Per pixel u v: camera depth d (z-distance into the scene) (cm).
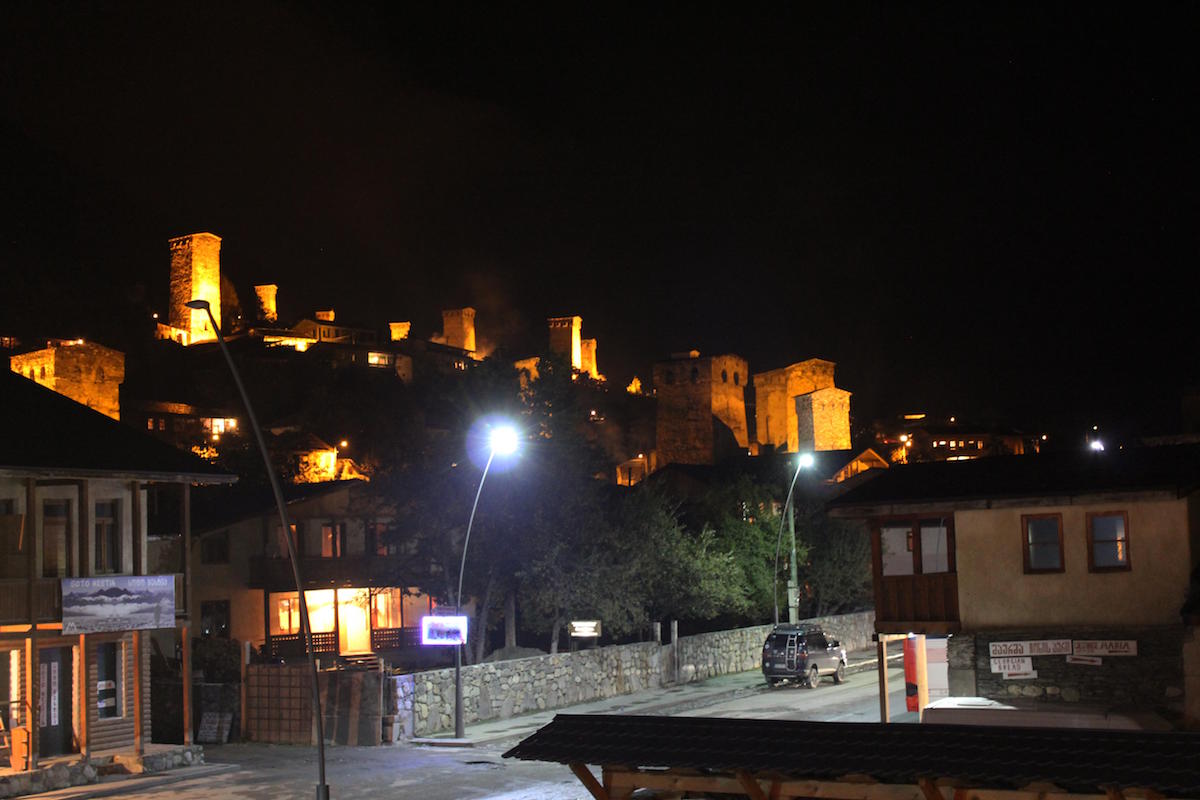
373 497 4650
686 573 4847
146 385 10200
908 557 3422
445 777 2861
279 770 2989
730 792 1308
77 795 2656
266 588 4644
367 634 5081
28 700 2841
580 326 14700
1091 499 2788
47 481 2944
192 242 12319
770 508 5888
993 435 14262
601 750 1346
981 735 1270
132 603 2988
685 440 10625
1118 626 2770
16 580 2775
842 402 9888
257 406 10338
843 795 1244
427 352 12344
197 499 5059
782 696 4284
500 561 4425
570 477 4456
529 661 4009
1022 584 2895
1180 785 1082
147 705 3181
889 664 5228
